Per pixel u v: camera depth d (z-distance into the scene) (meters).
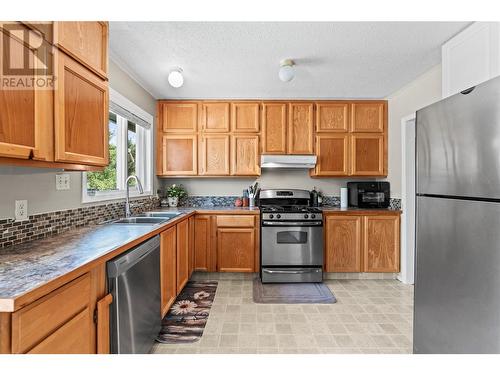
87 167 1.48
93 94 1.49
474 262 1.16
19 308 0.74
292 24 1.83
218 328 2.10
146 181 3.22
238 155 3.42
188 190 3.77
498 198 1.05
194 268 3.16
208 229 3.17
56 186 1.66
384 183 3.40
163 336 1.99
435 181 1.38
